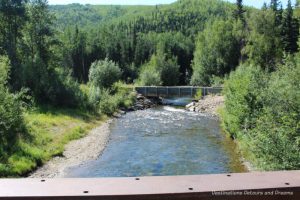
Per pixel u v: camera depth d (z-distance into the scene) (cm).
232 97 2900
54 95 4125
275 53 7069
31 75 4172
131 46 11962
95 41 11650
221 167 2231
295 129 1498
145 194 216
